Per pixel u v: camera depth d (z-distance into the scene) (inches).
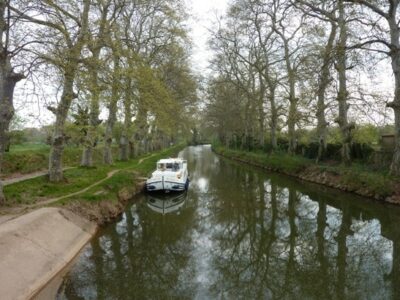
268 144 1699.1
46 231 395.9
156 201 773.3
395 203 639.8
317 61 812.0
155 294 327.6
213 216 645.9
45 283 324.2
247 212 677.3
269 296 326.0
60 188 590.2
